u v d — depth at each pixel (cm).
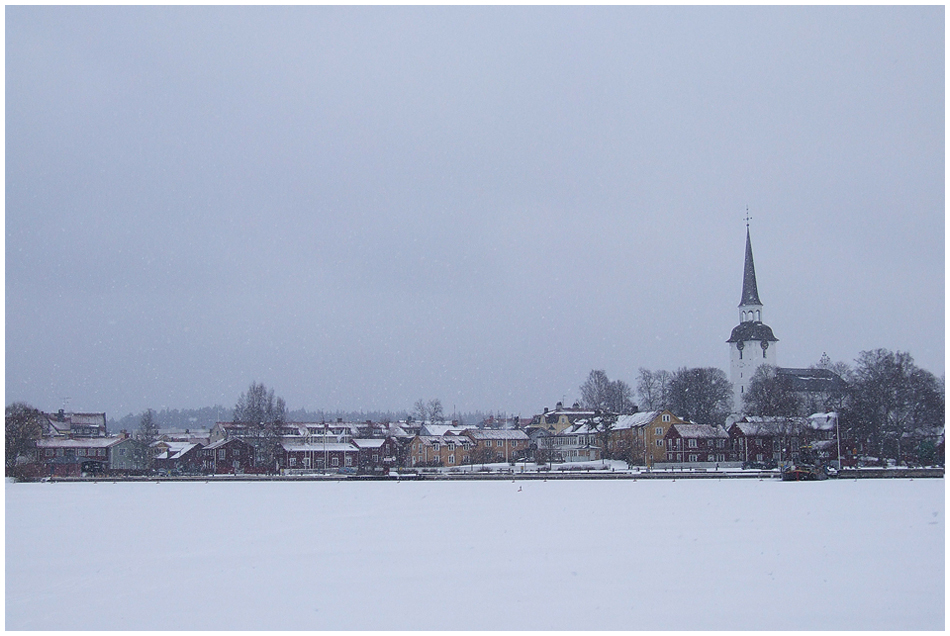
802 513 6525
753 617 3209
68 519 6600
